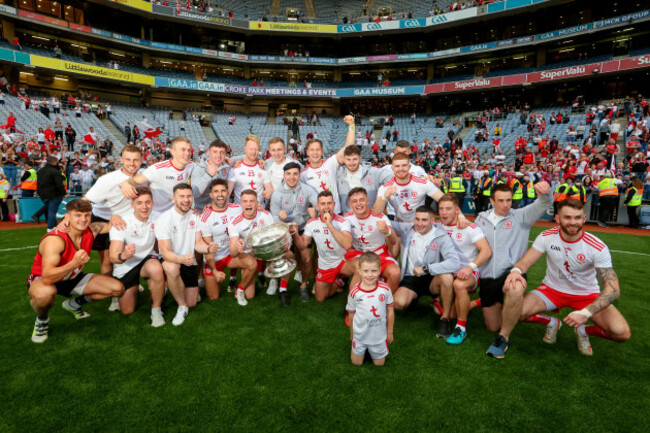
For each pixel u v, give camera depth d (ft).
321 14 115.44
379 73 106.11
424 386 7.89
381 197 12.04
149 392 7.54
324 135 93.09
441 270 10.20
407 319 11.65
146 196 10.99
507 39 88.79
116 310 12.04
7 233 25.16
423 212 10.78
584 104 72.38
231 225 12.73
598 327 9.17
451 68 101.35
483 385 7.95
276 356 9.08
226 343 9.74
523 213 11.09
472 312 12.54
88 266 17.52
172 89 94.32
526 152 55.06
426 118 96.68
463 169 51.34
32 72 80.12
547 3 80.07
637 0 78.38
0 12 70.38
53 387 7.66
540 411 7.11
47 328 9.84
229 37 104.27
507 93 91.97
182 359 8.87
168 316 11.60
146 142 64.13
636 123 54.24
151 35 94.63
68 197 36.65
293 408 7.10
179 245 11.75
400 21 94.73
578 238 9.12
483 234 10.83
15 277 15.15
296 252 14.85
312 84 106.22
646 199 34.22
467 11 88.12
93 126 71.82
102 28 89.97
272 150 16.37
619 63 69.46
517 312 9.07
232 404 7.20
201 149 68.08
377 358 8.62
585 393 7.69
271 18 108.37
